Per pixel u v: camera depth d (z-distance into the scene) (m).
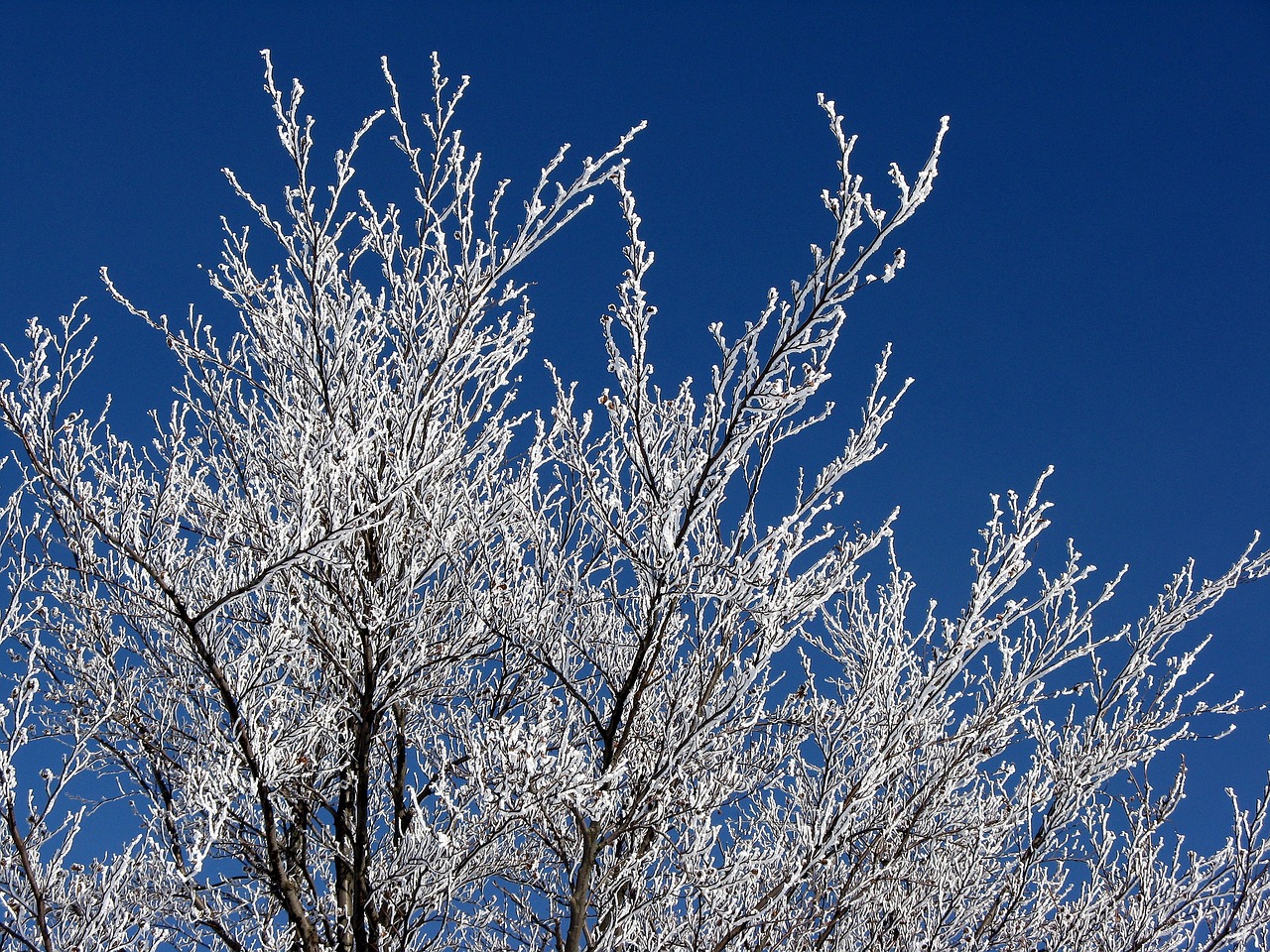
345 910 4.45
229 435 5.48
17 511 4.38
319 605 4.70
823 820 4.27
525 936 5.20
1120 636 4.91
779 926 4.57
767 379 3.35
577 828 4.41
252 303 4.89
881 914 5.14
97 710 4.95
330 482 4.01
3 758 3.84
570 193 3.73
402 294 4.75
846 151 2.77
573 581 5.00
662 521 3.89
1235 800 4.86
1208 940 4.70
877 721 4.60
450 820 4.11
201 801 3.54
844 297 2.99
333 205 4.36
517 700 5.57
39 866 4.21
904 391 3.90
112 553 4.80
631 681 4.18
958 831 4.62
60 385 4.49
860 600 4.91
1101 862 5.16
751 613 4.03
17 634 5.07
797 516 3.92
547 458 4.98
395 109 4.25
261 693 4.57
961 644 4.25
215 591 4.81
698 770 4.52
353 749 4.76
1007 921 5.00
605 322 3.68
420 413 4.20
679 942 4.48
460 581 4.83
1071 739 4.95
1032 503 4.24
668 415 4.17
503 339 4.56
